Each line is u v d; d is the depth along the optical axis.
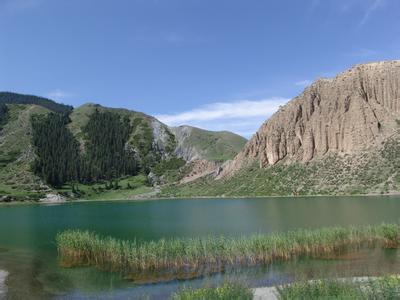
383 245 77.94
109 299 53.00
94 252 73.38
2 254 84.38
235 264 67.56
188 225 125.69
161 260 67.62
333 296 39.12
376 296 38.44
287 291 43.31
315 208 159.50
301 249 72.94
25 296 55.25
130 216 165.50
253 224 120.56
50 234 114.81
